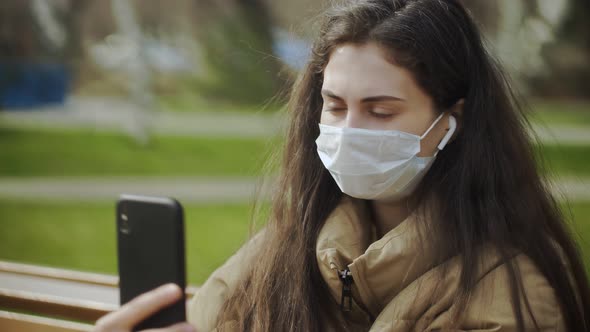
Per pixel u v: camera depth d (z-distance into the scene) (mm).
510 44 18984
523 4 19156
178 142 15109
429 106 1345
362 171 1358
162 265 996
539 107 18891
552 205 1521
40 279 2199
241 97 19188
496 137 1411
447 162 1422
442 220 1354
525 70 19312
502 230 1334
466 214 1353
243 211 9812
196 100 18922
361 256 1320
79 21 19625
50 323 1896
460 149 1406
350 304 1371
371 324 1408
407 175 1366
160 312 977
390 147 1331
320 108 1568
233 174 12672
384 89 1300
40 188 11859
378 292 1362
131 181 12453
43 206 10594
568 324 1348
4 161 13906
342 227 1434
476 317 1258
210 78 19531
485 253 1323
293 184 1564
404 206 1483
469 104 1398
